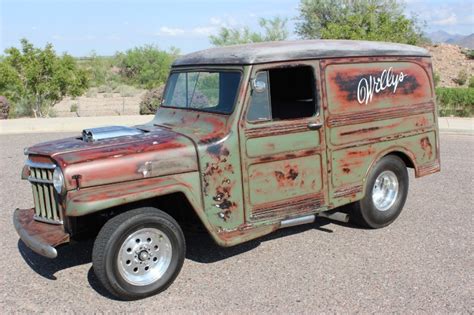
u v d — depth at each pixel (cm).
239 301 465
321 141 562
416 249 585
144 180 468
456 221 684
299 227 665
